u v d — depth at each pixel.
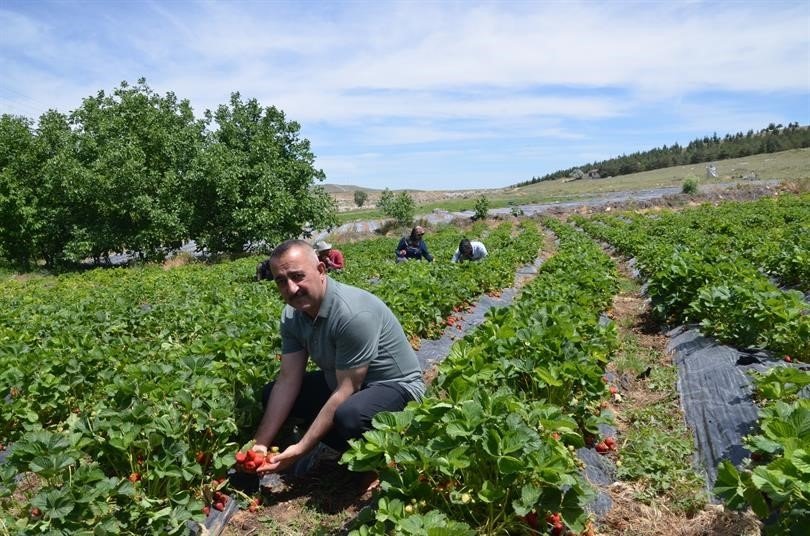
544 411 3.80
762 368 6.11
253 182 29.98
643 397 6.55
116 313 9.48
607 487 4.45
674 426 5.53
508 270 14.52
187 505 3.79
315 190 32.06
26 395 5.32
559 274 11.43
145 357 6.47
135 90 30.84
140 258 29.55
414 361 4.63
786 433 3.51
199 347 5.64
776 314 6.45
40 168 29.56
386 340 4.44
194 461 3.94
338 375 4.35
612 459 4.88
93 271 22.58
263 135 30.47
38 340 7.84
